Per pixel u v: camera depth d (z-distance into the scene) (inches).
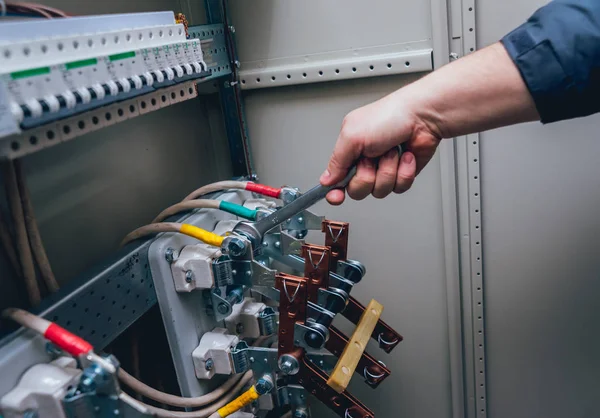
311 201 32.2
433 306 49.6
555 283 46.1
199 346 36.3
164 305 34.5
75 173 35.7
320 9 43.5
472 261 46.8
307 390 33.7
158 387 40.0
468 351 49.7
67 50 23.3
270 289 33.4
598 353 46.9
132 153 41.0
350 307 38.5
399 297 50.4
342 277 36.8
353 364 33.0
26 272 28.6
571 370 48.2
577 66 26.4
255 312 38.9
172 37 30.7
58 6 33.4
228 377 39.9
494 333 49.2
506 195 44.8
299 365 32.6
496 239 46.3
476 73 28.4
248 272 33.4
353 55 43.8
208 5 44.0
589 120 41.3
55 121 22.6
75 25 24.2
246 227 33.5
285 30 44.8
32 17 25.3
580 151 42.1
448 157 43.8
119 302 31.4
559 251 45.1
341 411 33.3
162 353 40.6
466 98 28.6
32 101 21.3
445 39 41.1
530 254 45.8
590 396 48.5
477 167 44.1
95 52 24.9
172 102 31.7
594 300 45.5
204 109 50.4
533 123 42.3
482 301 47.8
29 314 24.8
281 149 49.0
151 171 43.3
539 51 26.9
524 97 28.1
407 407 53.9
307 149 48.3
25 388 24.2
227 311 36.2
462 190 45.1
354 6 42.6
